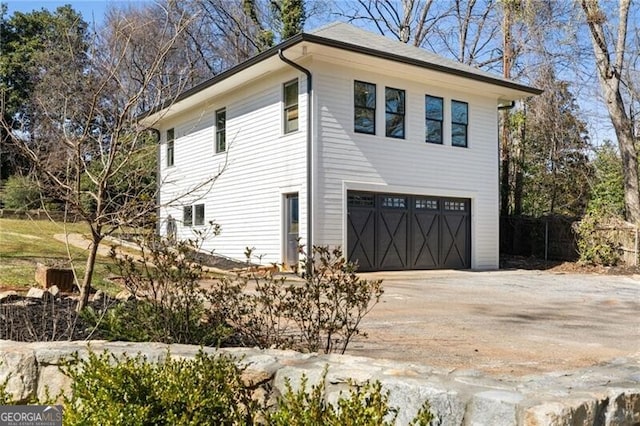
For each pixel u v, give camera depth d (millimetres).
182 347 3088
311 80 11766
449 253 14141
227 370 2465
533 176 21828
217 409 2309
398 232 13164
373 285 4000
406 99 13328
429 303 7965
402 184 13117
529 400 1942
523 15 18078
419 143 13500
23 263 8844
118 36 6992
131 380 2340
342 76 12211
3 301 5152
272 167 12945
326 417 2039
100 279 7598
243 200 14000
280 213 12617
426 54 14289
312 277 3859
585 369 2725
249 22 26594
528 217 17453
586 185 21219
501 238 18219
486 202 14820
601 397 2014
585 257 14664
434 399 2125
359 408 1974
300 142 12031
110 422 2191
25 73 21359
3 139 5480
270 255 12953
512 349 4820
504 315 6930
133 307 4395
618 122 15906
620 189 19016
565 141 21422
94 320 4074
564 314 7082
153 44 9133
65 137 4801
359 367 2525
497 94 15008
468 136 14547
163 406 2270
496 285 10578
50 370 3033
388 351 4633
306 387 2404
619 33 15906
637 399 2123
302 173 11961
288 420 2078
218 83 13875
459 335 5480
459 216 14398
